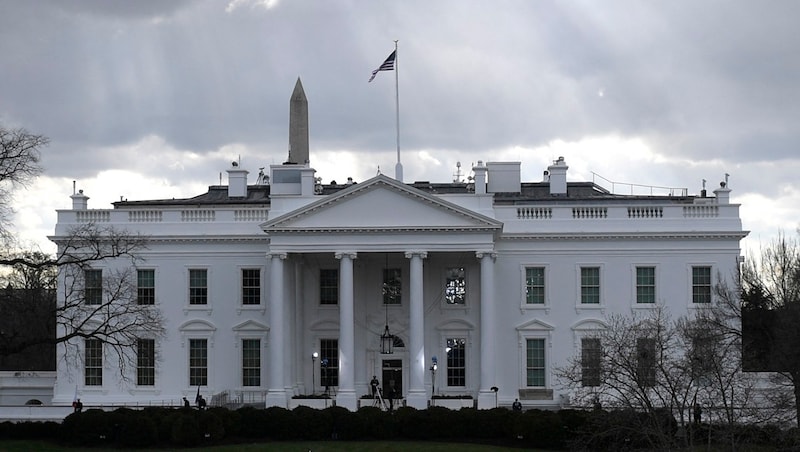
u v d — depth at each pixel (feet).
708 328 273.95
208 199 363.56
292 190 349.61
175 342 315.37
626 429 216.54
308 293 318.65
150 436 252.62
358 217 301.63
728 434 201.05
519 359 310.86
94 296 314.35
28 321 312.71
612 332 279.90
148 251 316.40
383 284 316.81
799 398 231.50
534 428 252.01
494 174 355.97
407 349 314.76
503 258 313.73
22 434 261.03
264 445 255.29
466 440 260.42
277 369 299.58
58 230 315.78
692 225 310.65
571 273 312.50
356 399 299.17
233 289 315.58
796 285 342.23
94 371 315.58
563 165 352.28
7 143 240.94
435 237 301.02
